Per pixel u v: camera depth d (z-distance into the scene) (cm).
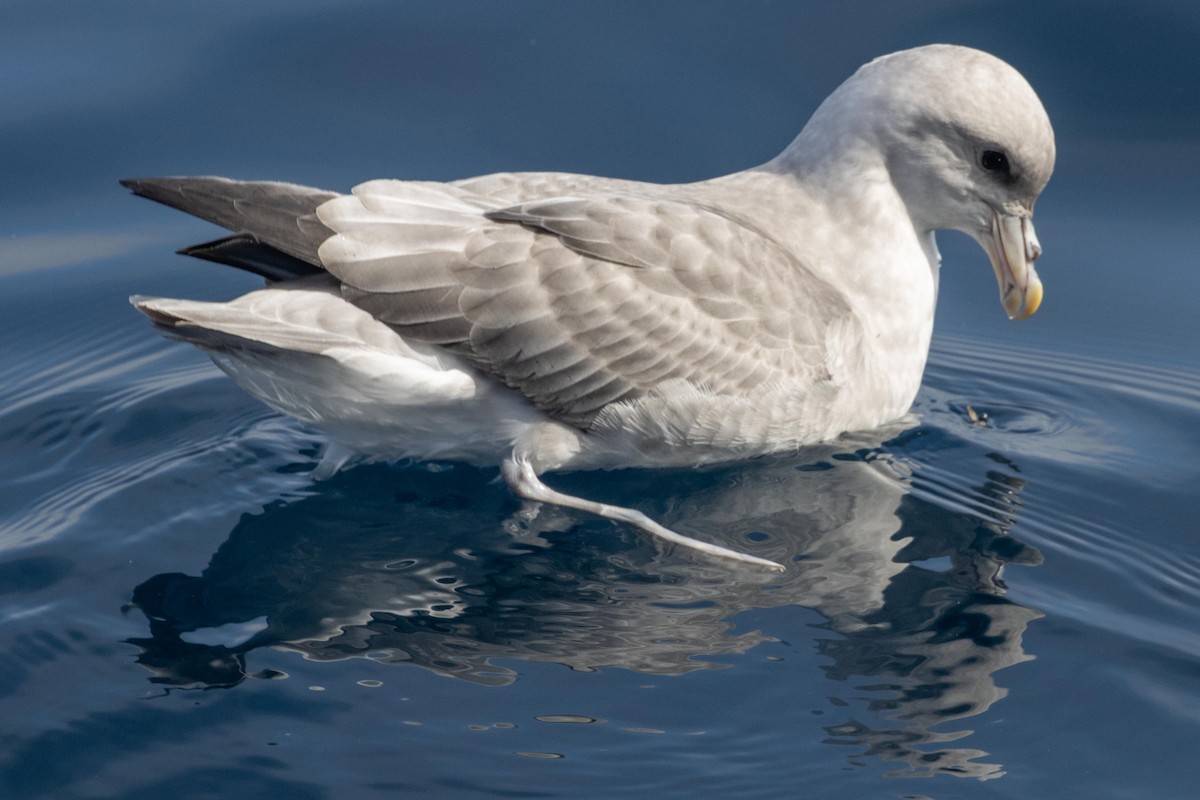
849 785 891
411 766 898
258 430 1294
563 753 911
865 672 991
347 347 1091
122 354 1435
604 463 1239
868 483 1240
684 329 1156
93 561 1110
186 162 1595
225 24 1764
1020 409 1387
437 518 1182
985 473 1260
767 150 1634
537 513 1185
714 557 1134
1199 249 1608
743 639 1026
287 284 1127
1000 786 894
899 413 1341
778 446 1259
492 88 1716
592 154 1625
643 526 1166
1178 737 940
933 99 1265
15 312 1486
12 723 931
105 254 1578
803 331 1209
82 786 885
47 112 1667
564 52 1753
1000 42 1744
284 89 1706
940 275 1641
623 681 977
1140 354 1481
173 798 875
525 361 1138
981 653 1016
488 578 1108
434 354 1133
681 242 1158
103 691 962
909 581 1101
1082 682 988
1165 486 1239
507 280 1117
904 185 1308
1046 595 1088
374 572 1114
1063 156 1706
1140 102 1720
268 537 1152
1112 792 893
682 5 1762
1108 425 1355
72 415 1317
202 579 1096
